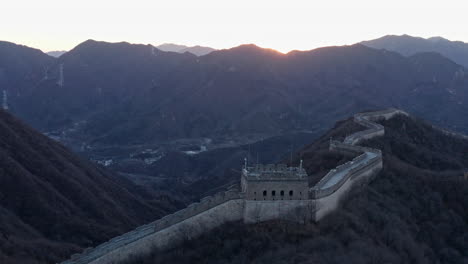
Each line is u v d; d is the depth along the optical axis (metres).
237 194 75.12
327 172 93.19
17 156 147.00
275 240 71.19
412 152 131.75
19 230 113.94
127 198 171.88
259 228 72.94
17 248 99.31
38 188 134.50
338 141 121.44
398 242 77.50
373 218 81.94
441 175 109.69
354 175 92.25
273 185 74.25
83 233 123.00
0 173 132.12
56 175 147.50
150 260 72.00
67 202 136.88
